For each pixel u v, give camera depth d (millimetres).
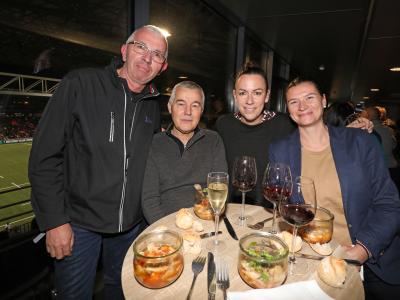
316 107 1398
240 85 1731
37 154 1254
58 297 1463
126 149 1409
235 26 3678
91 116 1327
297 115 1434
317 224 1134
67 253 1338
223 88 3852
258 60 4809
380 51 4051
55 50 1853
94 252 1488
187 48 2953
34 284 1403
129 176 1435
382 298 1363
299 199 1104
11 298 1310
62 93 1277
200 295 796
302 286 820
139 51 1364
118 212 1422
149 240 973
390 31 3148
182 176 1609
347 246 1187
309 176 1463
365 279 1418
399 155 4262
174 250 901
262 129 1834
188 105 1551
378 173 1364
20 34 1744
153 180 1525
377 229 1209
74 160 1375
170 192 1599
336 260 878
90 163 1345
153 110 1612
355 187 1367
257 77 1695
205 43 3316
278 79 6051
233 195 1920
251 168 1326
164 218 1289
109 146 1362
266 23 3605
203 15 3111
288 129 1813
